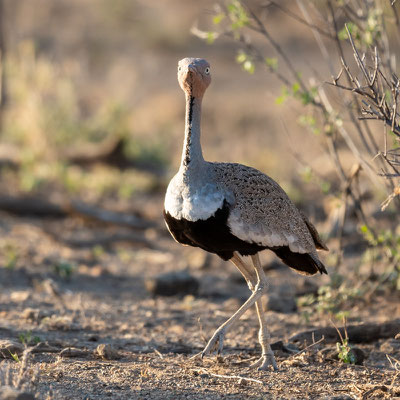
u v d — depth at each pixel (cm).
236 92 3762
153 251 1820
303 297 1309
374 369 933
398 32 1206
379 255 1441
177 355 989
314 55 4188
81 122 2828
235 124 3359
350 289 1261
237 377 870
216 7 1302
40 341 997
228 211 851
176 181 868
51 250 1744
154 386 832
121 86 3853
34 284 1428
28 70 2686
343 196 1323
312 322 1186
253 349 1034
